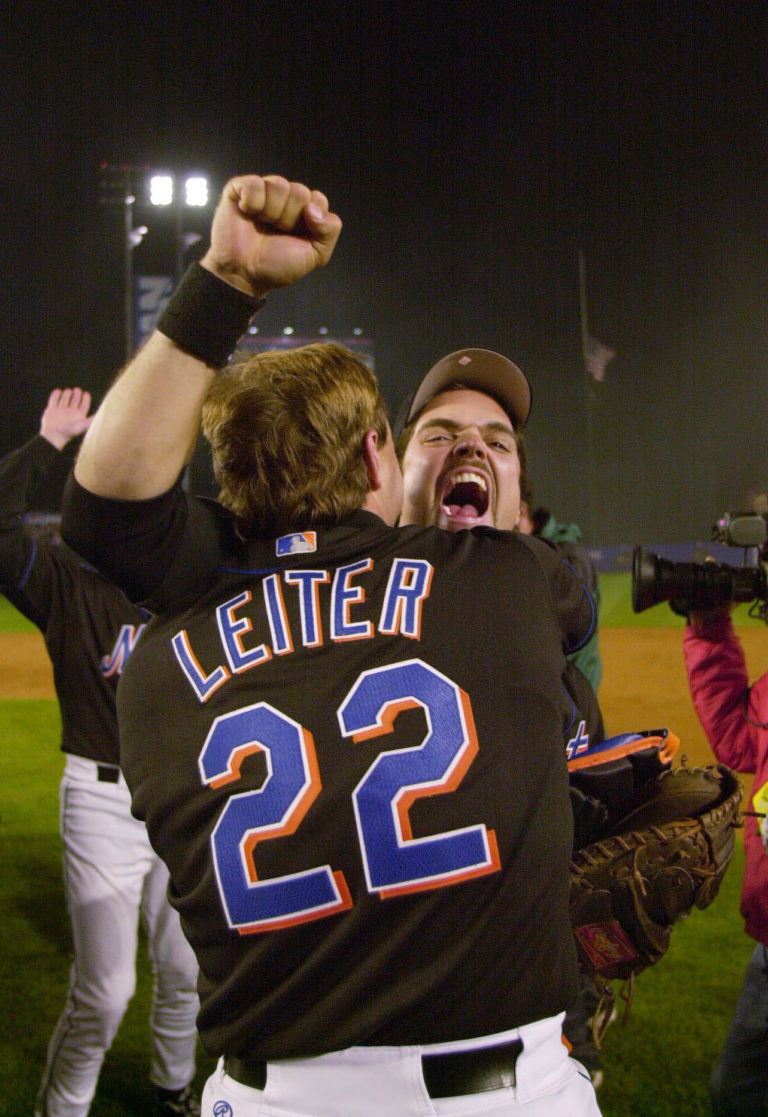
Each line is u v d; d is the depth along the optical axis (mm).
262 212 934
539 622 1098
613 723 7797
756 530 2092
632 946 1293
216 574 1130
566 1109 1005
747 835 2008
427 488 1752
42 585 2730
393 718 997
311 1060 966
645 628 14125
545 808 1015
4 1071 2869
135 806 1096
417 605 1064
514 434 1808
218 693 1044
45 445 2836
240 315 967
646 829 1320
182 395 974
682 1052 2939
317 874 962
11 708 8461
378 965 946
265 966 977
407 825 962
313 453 1137
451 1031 946
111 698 2641
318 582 1094
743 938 3775
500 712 1018
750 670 9656
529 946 986
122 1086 2869
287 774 985
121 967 2539
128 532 1023
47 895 4289
